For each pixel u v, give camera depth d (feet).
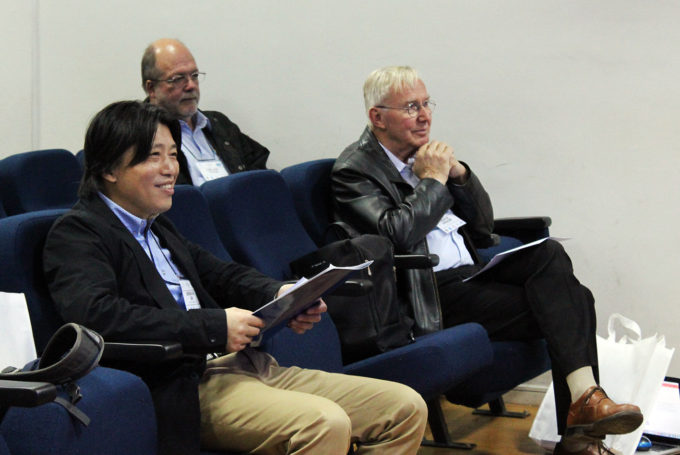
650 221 12.58
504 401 13.12
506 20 12.82
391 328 9.09
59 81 14.03
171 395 6.40
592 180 12.74
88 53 13.98
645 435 9.50
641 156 12.55
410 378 8.52
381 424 7.06
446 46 13.04
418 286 10.10
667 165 12.47
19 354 6.14
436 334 9.13
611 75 12.56
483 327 9.61
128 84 13.97
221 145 12.73
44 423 5.18
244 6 13.62
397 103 10.78
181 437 6.35
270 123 13.71
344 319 8.96
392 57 13.23
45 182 10.79
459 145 13.16
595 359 9.38
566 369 9.32
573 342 9.38
